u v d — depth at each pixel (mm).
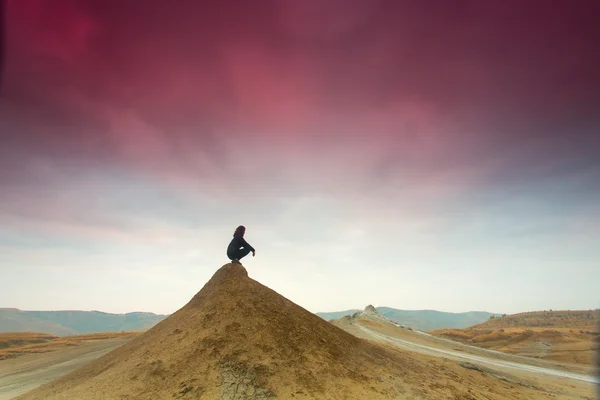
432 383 15094
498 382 19812
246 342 13156
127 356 13961
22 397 13328
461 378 18031
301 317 16391
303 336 14711
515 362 32656
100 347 36750
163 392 10617
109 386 11367
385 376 14164
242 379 11148
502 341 62156
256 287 17250
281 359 12688
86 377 13352
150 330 17672
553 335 55531
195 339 13352
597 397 19438
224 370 11484
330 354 14281
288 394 10906
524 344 53688
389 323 57344
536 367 30500
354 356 15258
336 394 11484
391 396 12266
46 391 13133
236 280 17328
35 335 63031
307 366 12758
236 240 19609
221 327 13945
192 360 12102
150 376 11500
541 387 20922
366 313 68438
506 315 115875
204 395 10359
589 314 91500
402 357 19344
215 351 12500
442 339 46156
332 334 16625
